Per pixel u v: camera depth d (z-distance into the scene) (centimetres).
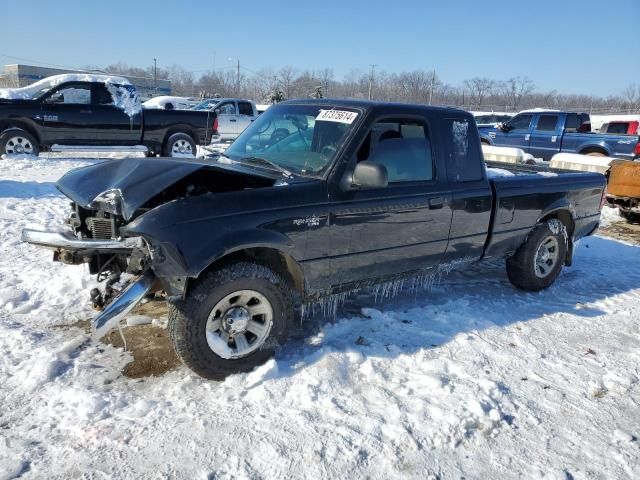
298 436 295
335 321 436
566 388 366
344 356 376
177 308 330
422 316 462
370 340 410
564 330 461
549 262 559
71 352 373
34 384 330
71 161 1295
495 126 1888
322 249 376
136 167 362
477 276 591
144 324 420
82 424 297
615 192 904
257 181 364
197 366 338
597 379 379
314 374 352
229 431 297
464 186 457
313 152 402
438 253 452
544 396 354
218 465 271
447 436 303
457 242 462
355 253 395
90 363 360
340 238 383
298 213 358
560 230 553
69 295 458
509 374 378
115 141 1354
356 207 385
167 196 357
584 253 712
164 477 262
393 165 414
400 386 351
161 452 278
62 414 305
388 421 312
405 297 510
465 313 474
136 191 325
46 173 1105
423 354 391
